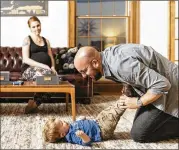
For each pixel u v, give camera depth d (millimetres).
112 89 6012
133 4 6094
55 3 5820
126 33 6320
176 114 2047
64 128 2191
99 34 6344
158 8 6051
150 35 6078
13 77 4500
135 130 2180
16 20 5742
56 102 4516
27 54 3844
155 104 2035
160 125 2148
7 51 5094
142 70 1873
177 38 6227
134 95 2174
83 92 4449
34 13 5773
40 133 2508
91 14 6301
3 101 4656
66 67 4723
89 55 1952
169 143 2170
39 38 4000
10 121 3010
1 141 2264
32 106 3479
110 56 1952
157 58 2031
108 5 6336
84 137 2094
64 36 5871
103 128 2227
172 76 2051
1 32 5727
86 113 3545
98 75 2018
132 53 1942
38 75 3197
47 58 3943
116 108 2266
